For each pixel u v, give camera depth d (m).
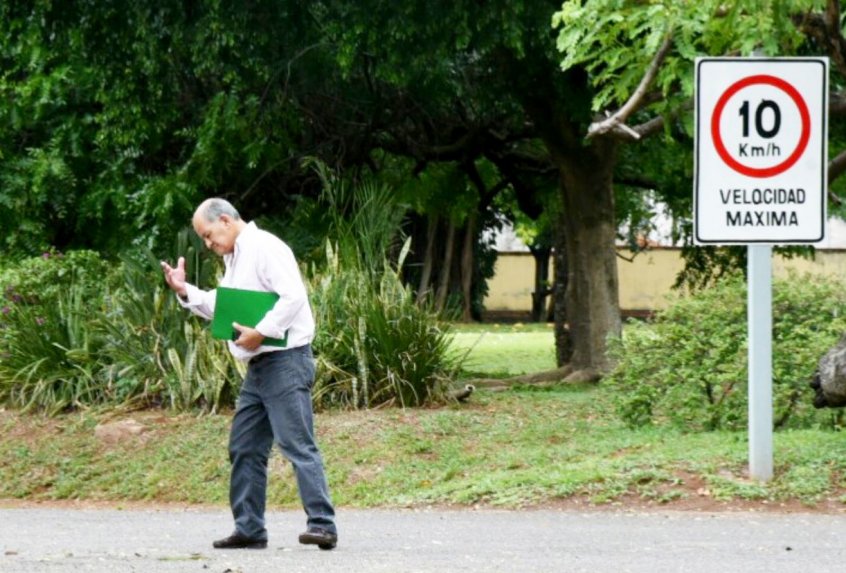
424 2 23.17
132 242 28.33
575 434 19.50
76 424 21.12
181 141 29.86
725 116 14.02
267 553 10.93
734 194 14.03
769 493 13.80
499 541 11.85
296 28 25.09
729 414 18.42
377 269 23.00
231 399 21.48
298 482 11.05
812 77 14.05
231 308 10.78
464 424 20.25
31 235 30.61
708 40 16.66
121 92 26.08
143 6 24.56
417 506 15.39
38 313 23.12
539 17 23.34
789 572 9.91
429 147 31.42
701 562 10.39
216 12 24.16
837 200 23.36
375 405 21.48
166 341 22.05
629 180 33.47
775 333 18.48
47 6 24.86
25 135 31.92
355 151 29.92
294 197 30.27
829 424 17.67
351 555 10.79
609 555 10.80
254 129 27.22
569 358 32.50
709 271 33.94
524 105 27.53
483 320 65.81
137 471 19.25
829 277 19.56
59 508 17.80
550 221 37.31
